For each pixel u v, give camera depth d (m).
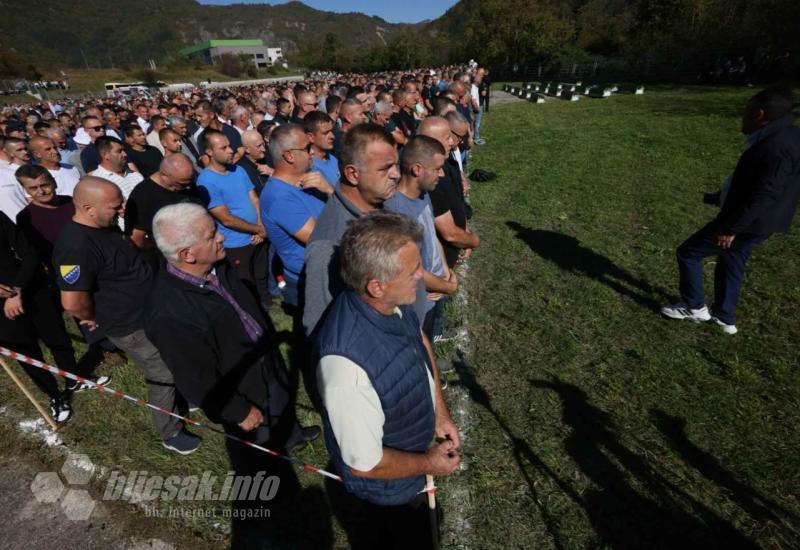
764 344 3.61
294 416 2.73
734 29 23.92
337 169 3.91
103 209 2.48
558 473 2.61
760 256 5.06
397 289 1.41
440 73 16.98
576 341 3.74
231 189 3.91
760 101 2.95
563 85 25.59
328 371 1.37
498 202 7.14
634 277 4.73
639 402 3.08
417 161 2.37
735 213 3.18
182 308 1.95
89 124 5.94
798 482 2.49
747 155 3.08
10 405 3.34
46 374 3.06
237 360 2.18
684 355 3.51
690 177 8.02
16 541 2.41
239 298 2.35
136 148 5.23
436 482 2.59
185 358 1.95
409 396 1.50
